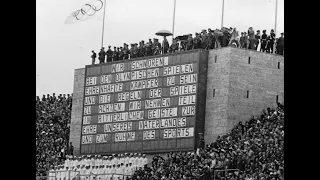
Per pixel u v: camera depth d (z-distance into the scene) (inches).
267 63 3442.4
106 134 3796.8
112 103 3779.5
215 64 3405.5
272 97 3437.5
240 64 3378.4
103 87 3843.5
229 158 2970.0
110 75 3806.6
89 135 3897.6
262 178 2669.8
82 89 4094.5
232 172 2938.0
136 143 3619.6
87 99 3934.5
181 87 3449.8
